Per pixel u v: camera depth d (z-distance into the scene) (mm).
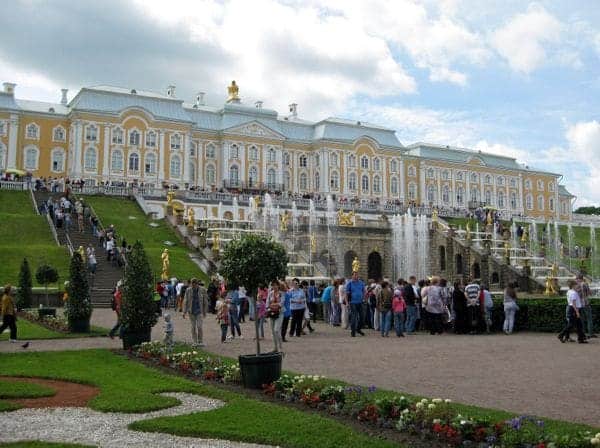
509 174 120000
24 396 11328
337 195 97812
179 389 12039
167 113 86625
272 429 9094
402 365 15289
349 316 25312
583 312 21688
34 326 24172
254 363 12180
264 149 93875
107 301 34156
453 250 52031
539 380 13195
